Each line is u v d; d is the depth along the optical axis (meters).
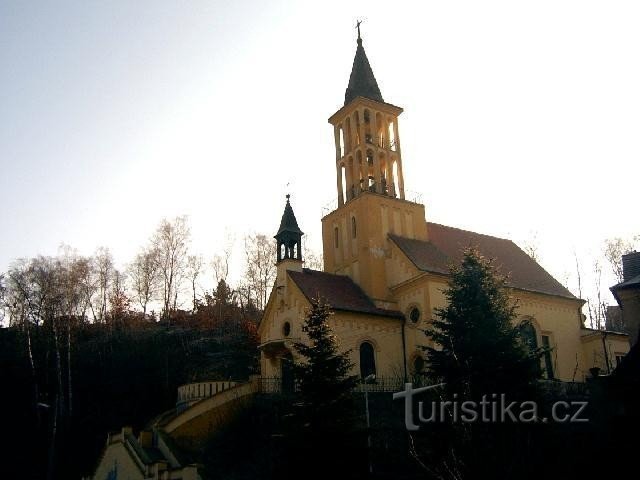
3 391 58.00
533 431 22.05
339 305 42.41
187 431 34.78
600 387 22.78
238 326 70.81
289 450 25.97
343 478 25.17
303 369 27.69
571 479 21.23
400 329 44.31
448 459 22.14
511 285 48.06
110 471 36.12
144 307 74.44
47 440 53.72
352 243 48.97
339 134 54.59
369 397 36.53
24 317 59.31
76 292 62.16
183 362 62.50
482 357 26.44
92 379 60.50
